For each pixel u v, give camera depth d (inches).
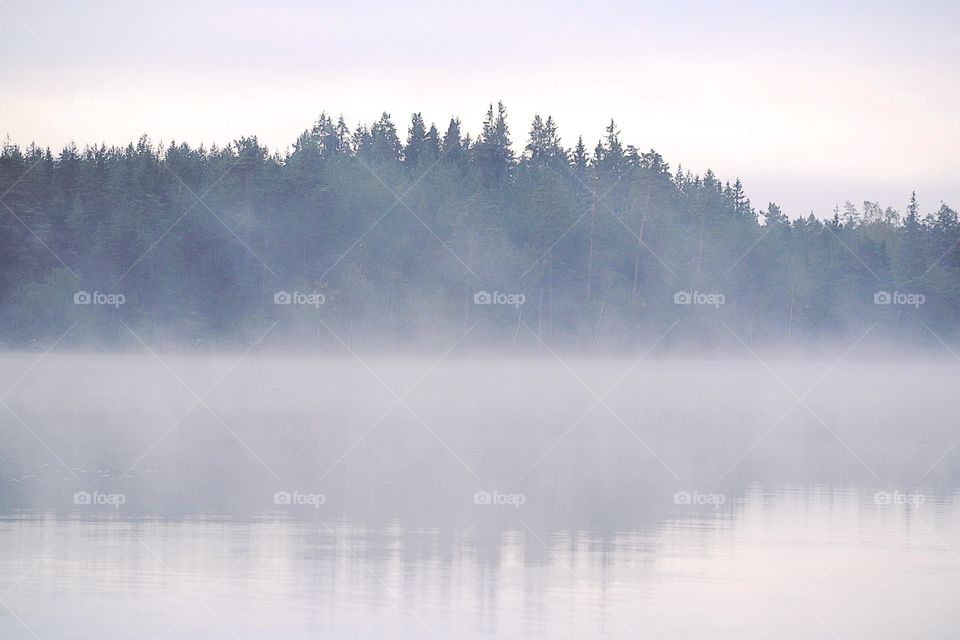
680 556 796.6
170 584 698.2
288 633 600.1
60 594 669.9
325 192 3875.5
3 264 3846.0
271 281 3789.4
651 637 599.8
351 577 721.6
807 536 875.4
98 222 3914.9
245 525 892.0
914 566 770.8
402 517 937.5
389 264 3890.3
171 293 3764.8
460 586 703.7
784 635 609.0
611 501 1033.5
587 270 4008.4
